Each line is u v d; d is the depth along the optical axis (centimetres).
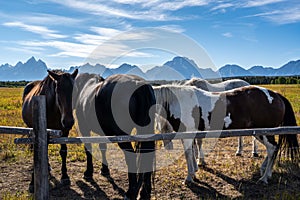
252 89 566
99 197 496
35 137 382
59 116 523
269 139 548
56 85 498
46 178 386
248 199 480
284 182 547
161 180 563
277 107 547
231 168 630
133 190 442
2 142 804
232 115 556
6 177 577
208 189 525
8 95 3575
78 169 630
